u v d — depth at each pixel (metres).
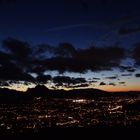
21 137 36.72
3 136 37.59
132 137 32.09
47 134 37.72
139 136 32.31
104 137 33.72
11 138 36.34
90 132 37.19
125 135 33.53
